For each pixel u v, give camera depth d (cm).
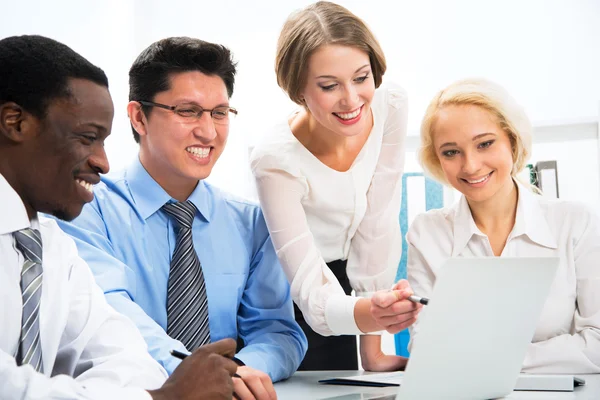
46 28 343
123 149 360
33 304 103
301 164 179
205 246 170
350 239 201
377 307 127
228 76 164
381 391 124
